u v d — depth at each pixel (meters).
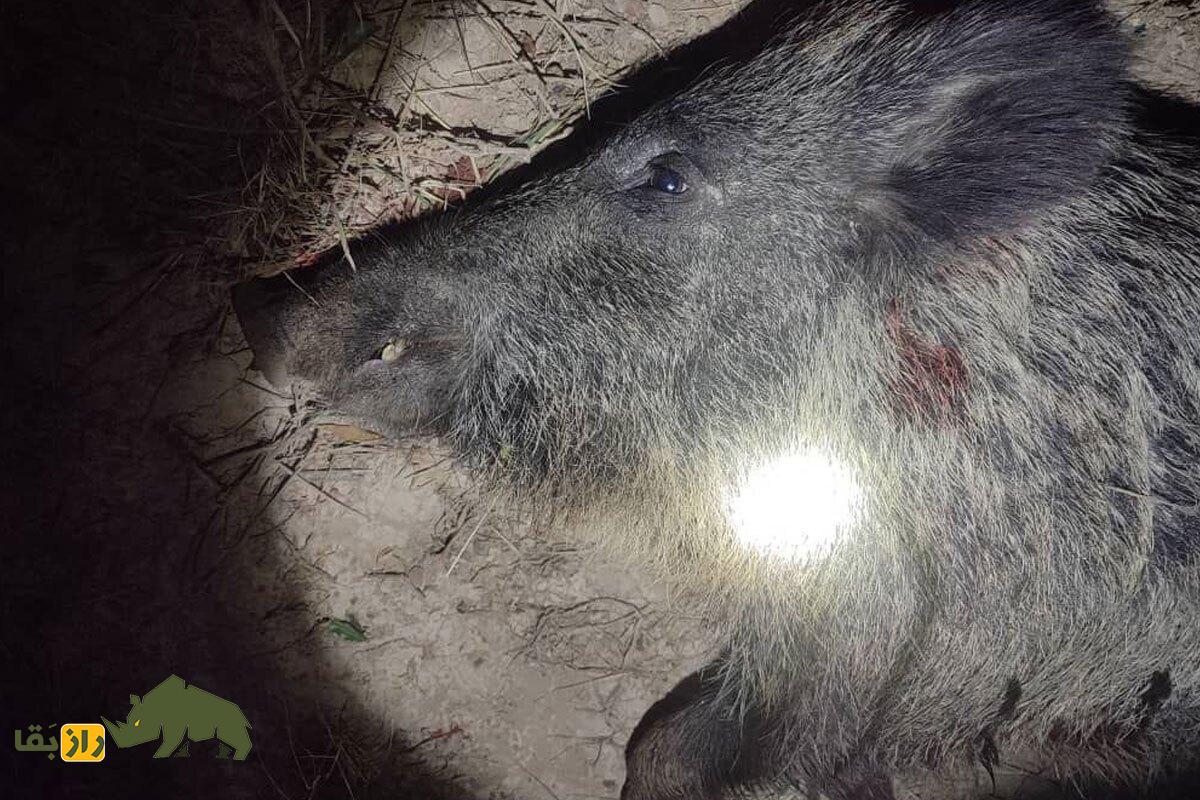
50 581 0.69
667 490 0.64
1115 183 0.61
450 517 0.72
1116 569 0.60
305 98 0.69
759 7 0.69
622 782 0.73
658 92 0.69
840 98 0.58
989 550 0.60
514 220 0.60
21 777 0.68
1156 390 0.60
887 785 0.68
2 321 0.67
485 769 0.72
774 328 0.59
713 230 0.58
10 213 0.67
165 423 0.69
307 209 0.68
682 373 0.60
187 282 0.68
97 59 0.67
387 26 0.69
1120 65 0.57
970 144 0.56
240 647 0.70
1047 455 0.59
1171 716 0.65
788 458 0.61
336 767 0.71
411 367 0.61
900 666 0.62
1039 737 0.66
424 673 0.72
